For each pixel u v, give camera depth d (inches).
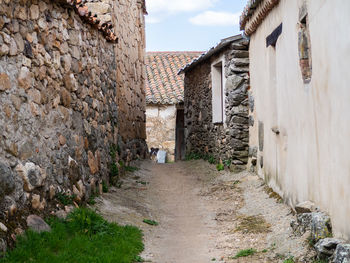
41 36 200.7
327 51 174.1
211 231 240.4
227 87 397.7
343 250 146.6
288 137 247.9
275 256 184.4
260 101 337.7
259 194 303.4
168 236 230.1
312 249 175.9
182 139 773.3
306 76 211.3
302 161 217.8
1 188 156.3
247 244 208.8
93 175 266.5
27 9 187.6
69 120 231.0
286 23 247.3
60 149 215.6
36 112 190.9
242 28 375.6
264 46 316.2
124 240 198.4
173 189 359.9
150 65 822.5
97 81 290.8
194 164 480.1
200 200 318.3
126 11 457.7
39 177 187.3
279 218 238.1
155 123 724.7
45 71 202.5
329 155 174.4
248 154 384.5
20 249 151.7
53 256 156.1
